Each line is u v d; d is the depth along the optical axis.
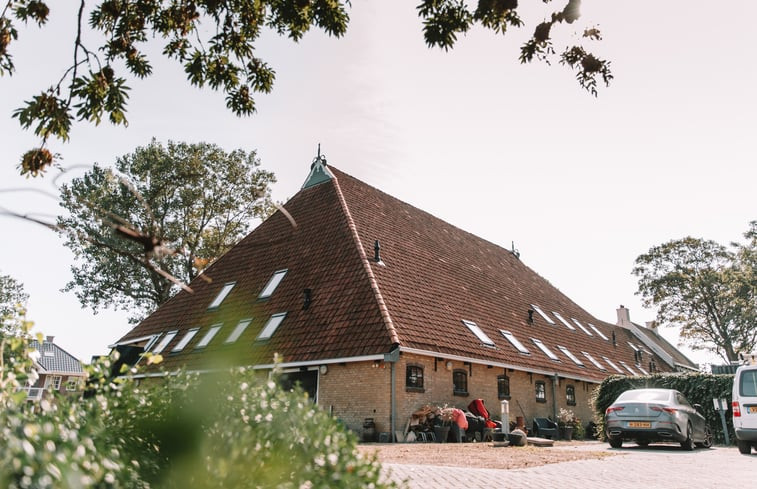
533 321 26.22
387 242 21.61
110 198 29.89
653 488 7.16
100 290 33.31
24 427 2.21
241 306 20.42
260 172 35.03
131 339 23.50
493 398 19.66
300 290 19.25
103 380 3.76
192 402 3.52
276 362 4.08
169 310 23.56
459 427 15.77
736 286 48.09
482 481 7.48
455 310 20.59
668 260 51.62
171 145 32.53
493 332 21.48
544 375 22.75
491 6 5.37
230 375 3.71
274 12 7.32
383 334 15.88
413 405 16.16
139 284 33.56
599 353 30.34
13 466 2.00
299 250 21.33
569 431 21.17
